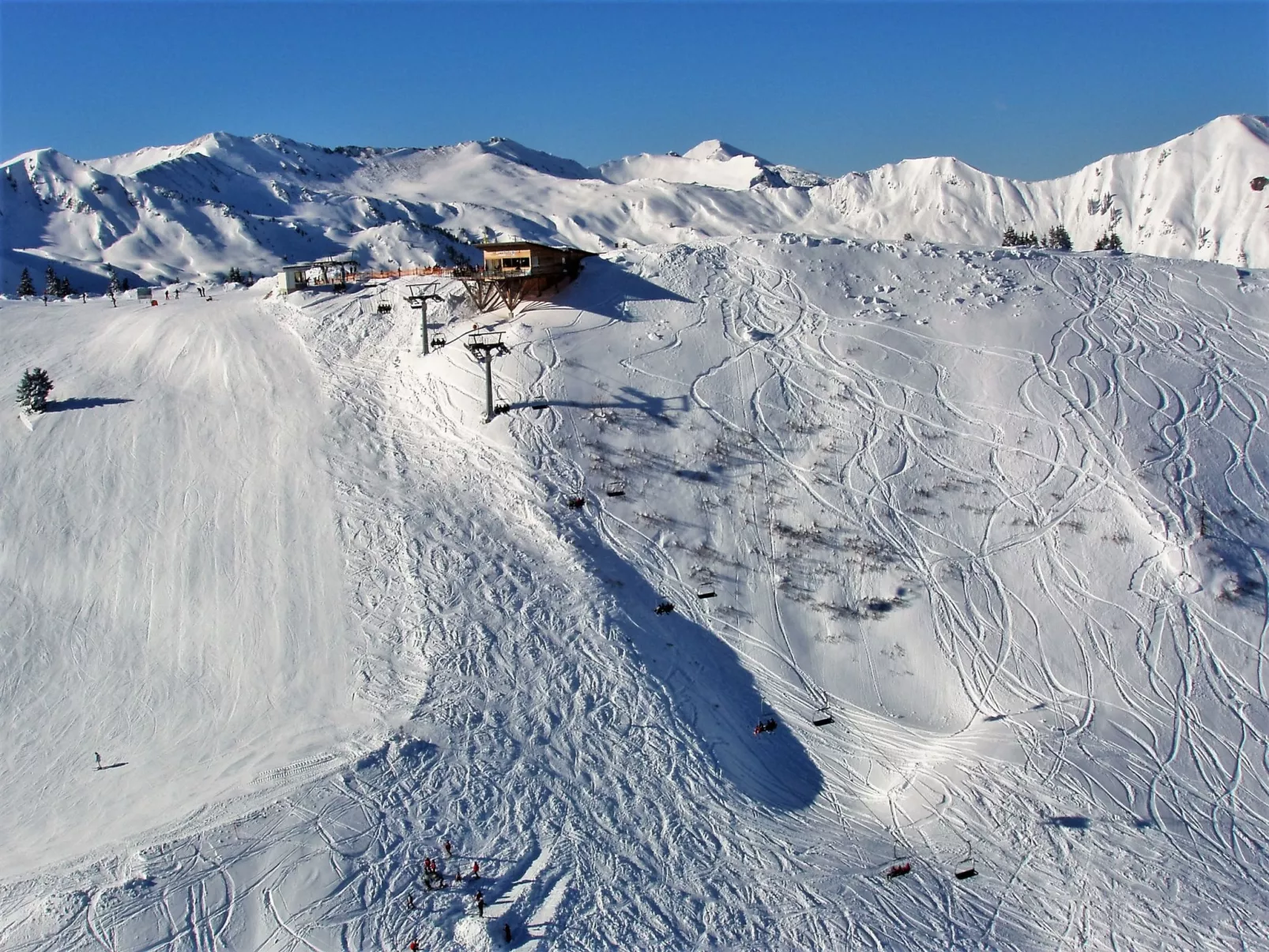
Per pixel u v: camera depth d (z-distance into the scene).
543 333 50.84
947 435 45.28
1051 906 27.44
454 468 44.78
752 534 41.41
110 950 23.22
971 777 32.09
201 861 25.83
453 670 34.22
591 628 36.50
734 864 28.48
